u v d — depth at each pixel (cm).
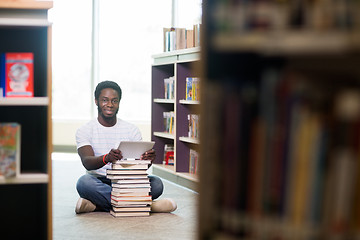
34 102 267
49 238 273
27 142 288
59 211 445
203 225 135
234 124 130
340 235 118
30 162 289
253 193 128
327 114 122
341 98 121
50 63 272
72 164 771
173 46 639
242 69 143
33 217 293
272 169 125
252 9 131
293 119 122
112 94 436
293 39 124
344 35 119
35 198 292
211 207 134
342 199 118
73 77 969
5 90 271
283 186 124
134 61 967
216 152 133
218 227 134
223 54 141
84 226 391
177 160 607
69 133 951
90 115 974
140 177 426
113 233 371
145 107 969
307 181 121
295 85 123
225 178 132
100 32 966
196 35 589
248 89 131
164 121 680
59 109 970
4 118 285
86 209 438
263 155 126
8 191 290
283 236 124
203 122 134
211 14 139
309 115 121
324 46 121
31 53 273
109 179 451
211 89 133
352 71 138
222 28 134
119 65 969
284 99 123
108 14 962
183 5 952
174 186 595
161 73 679
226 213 132
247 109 128
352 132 118
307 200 121
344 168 118
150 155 427
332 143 120
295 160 122
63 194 529
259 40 128
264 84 126
